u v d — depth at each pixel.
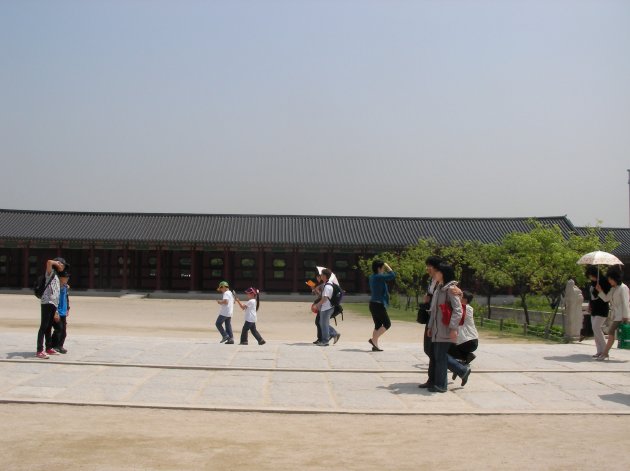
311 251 76.00
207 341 23.78
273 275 78.75
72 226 77.06
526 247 38.25
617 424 12.56
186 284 79.44
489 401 14.37
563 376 17.22
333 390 15.29
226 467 9.62
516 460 10.04
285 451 10.48
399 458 10.12
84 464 9.62
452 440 11.27
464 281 69.38
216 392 14.89
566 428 12.21
